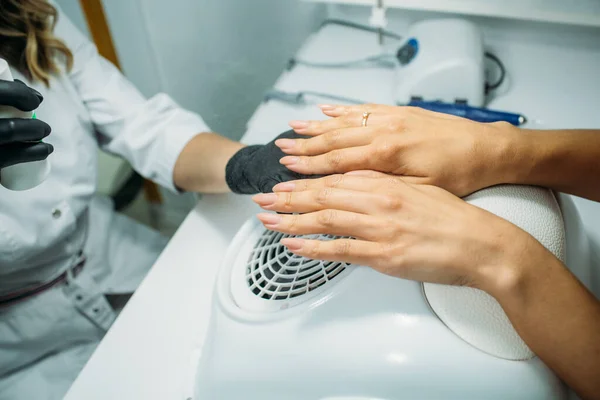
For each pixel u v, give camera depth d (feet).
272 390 1.16
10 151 1.19
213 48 2.56
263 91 2.81
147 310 1.50
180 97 2.78
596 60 2.15
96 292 2.15
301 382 1.12
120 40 2.67
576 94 2.00
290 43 2.80
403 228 1.11
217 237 1.69
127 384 1.35
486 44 2.30
